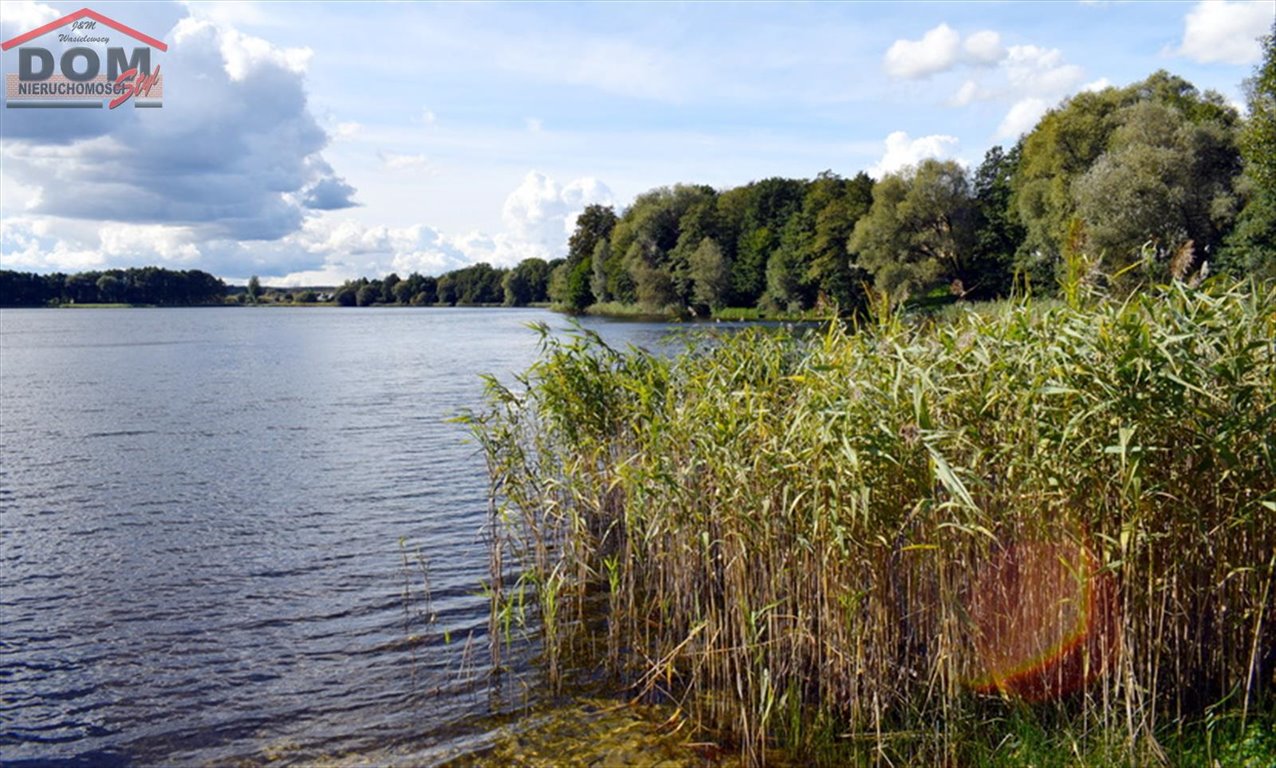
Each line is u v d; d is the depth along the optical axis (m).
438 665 9.51
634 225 105.19
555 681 8.85
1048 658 7.23
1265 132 40.16
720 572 9.18
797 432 7.57
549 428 12.49
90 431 25.84
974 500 7.15
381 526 15.29
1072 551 7.00
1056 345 6.84
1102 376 6.45
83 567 13.22
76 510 16.62
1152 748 6.18
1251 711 6.59
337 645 10.16
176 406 31.47
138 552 13.95
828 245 79.38
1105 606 6.95
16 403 32.34
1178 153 44.75
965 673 7.33
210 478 19.34
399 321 121.31
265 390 36.66
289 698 8.86
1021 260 61.25
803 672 7.86
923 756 6.79
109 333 87.12
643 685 8.73
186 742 8.06
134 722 8.46
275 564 13.23
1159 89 61.00
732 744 7.50
